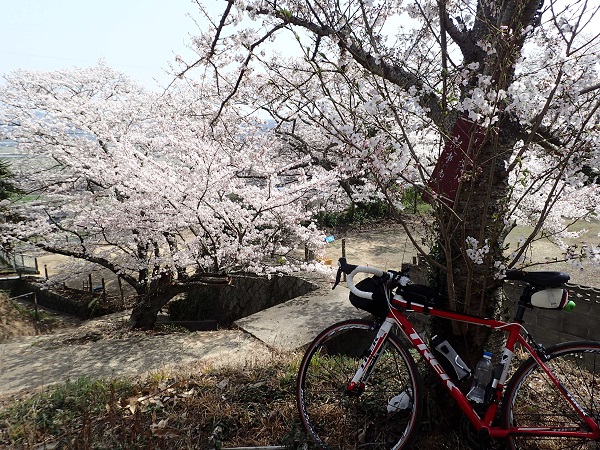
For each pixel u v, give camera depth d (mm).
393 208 2424
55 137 8875
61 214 10758
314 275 9633
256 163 8312
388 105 2150
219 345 6434
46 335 9719
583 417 2174
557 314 6207
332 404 2887
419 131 2709
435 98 2533
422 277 6586
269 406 2977
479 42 2148
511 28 2195
